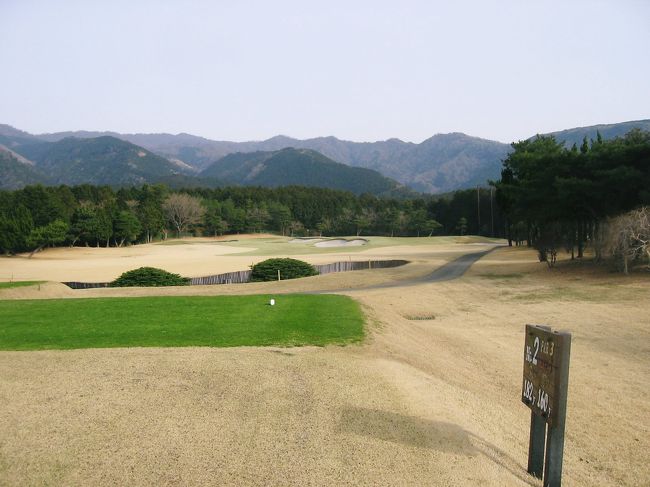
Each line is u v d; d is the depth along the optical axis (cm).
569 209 3703
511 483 595
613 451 800
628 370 1301
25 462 568
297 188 17150
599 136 4659
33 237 6594
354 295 2555
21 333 1283
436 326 1881
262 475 555
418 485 554
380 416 744
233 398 792
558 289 2822
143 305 1745
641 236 2967
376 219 14088
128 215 9038
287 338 1247
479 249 6775
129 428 666
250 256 6059
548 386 598
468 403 898
